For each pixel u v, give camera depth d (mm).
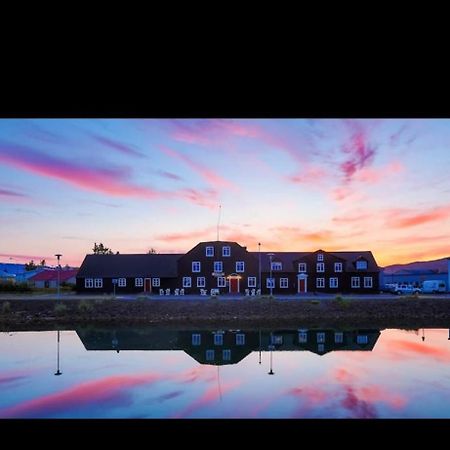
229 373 11414
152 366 12453
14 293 34938
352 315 23062
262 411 8133
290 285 35500
